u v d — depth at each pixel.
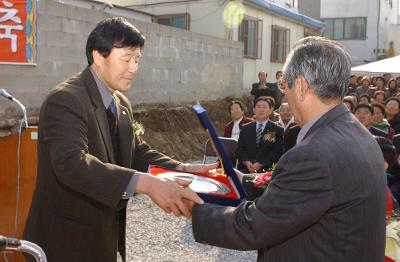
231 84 13.12
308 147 1.46
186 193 1.72
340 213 1.43
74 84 2.12
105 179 1.80
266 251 1.59
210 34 13.41
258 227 1.46
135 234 4.96
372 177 1.48
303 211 1.42
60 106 1.99
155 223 5.34
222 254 4.48
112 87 2.16
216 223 1.58
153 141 9.29
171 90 10.82
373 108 5.76
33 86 7.60
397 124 6.99
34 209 2.19
